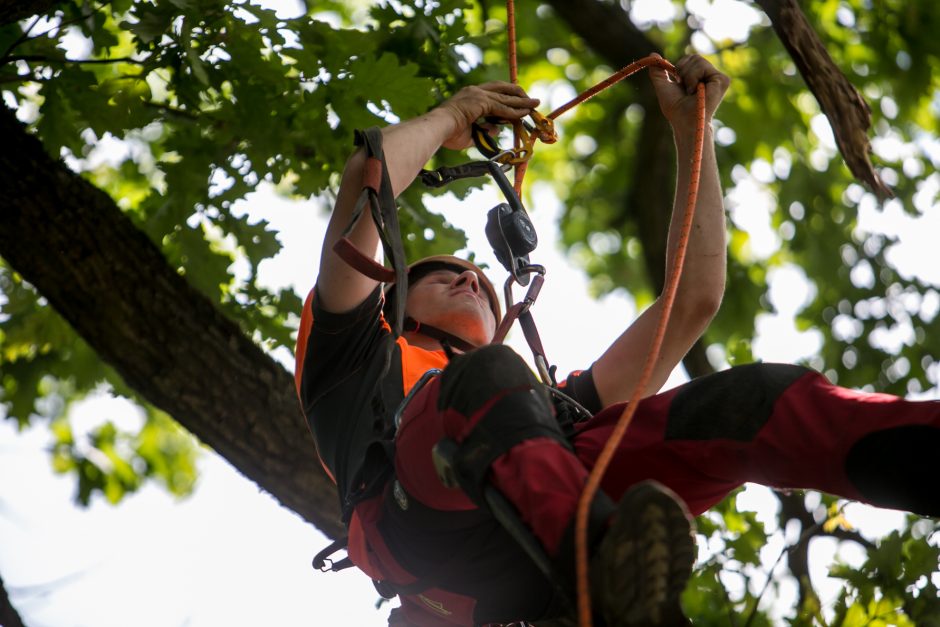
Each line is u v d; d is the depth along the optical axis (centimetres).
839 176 1256
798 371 407
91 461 1084
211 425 684
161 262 684
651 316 510
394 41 739
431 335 549
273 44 659
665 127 1277
